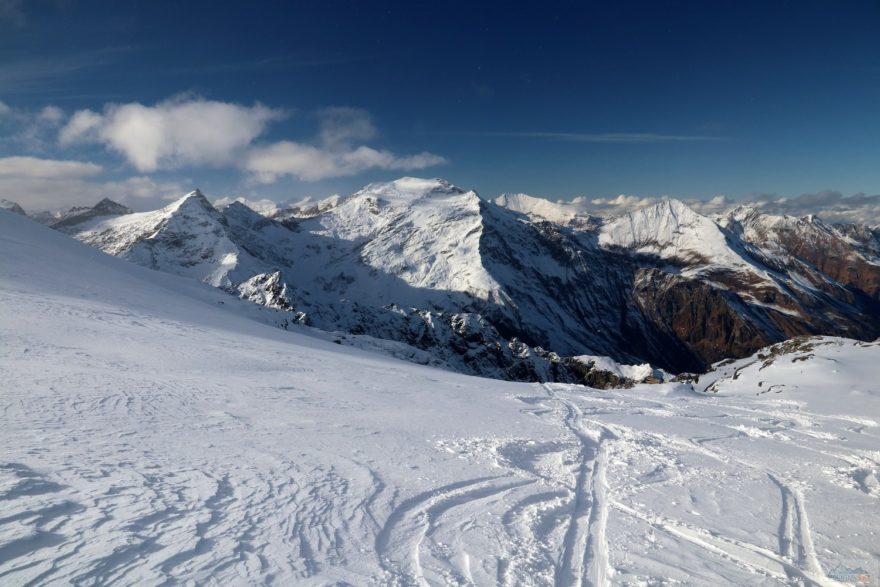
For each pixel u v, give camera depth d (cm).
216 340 3103
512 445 1238
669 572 629
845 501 936
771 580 628
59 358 1677
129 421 1037
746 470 1139
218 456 877
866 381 2991
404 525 698
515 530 721
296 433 1136
